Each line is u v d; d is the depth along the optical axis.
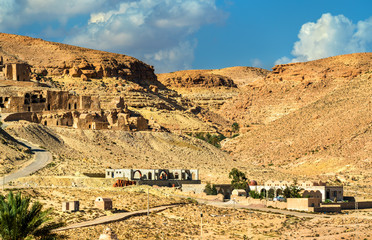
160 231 104.19
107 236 78.75
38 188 135.50
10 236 71.88
